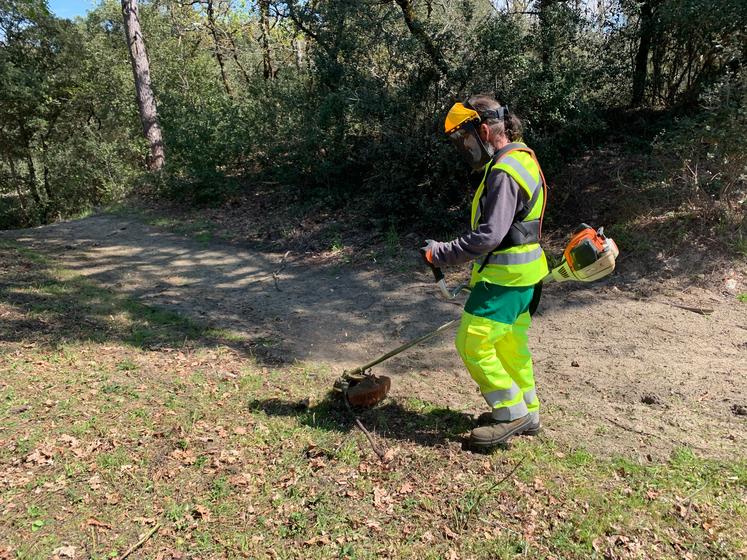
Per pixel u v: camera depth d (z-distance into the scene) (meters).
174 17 22.92
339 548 2.87
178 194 12.95
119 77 21.41
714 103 7.41
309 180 12.16
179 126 13.04
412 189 9.34
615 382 4.70
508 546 2.88
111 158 20.55
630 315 6.04
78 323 6.00
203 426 3.99
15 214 24.36
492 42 8.68
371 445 3.78
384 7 11.28
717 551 2.80
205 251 9.62
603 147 9.94
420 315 6.49
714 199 7.38
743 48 8.57
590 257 3.29
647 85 10.97
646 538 2.91
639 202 8.05
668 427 3.98
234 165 13.49
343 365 5.29
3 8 20.94
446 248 3.34
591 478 3.42
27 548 2.82
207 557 2.82
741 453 3.61
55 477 3.38
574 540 2.92
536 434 3.91
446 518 3.09
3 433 3.81
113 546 2.87
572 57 9.41
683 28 9.18
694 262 6.84
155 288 7.70
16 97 21.03
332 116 11.14
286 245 9.67
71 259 9.16
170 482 3.37
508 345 3.75
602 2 10.32
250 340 5.87
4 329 5.61
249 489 3.32
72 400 4.30
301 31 13.31
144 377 4.78
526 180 3.26
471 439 3.68
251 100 12.98
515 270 3.36
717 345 5.28
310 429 3.98
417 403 4.42
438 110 8.98
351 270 8.24
